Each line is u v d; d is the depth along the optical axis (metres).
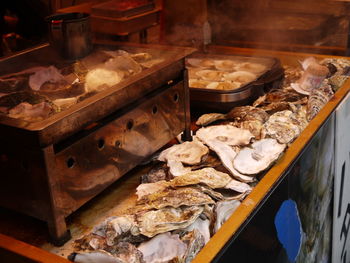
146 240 1.10
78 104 1.13
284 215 1.42
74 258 1.04
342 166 1.99
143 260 1.04
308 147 1.54
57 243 1.14
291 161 1.41
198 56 2.22
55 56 1.55
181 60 1.45
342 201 2.08
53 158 1.06
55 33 1.50
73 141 1.12
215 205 1.20
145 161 1.50
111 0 2.44
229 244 1.10
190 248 1.05
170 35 2.62
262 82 1.83
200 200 1.17
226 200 1.23
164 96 1.42
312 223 1.72
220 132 1.56
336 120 1.82
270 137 1.50
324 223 1.89
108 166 1.24
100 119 1.19
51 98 1.26
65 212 1.13
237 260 1.16
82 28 1.52
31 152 1.04
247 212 1.18
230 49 2.52
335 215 2.01
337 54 2.49
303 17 2.54
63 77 1.38
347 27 2.45
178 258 1.02
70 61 1.53
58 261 1.06
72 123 1.09
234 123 1.64
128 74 1.38
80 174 1.15
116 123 1.24
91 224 1.24
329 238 2.01
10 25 2.13
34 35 2.19
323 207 1.83
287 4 2.54
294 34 2.58
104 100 1.18
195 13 2.59
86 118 1.13
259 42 2.65
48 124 1.03
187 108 1.54
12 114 1.15
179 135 1.60
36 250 1.10
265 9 2.59
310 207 1.67
